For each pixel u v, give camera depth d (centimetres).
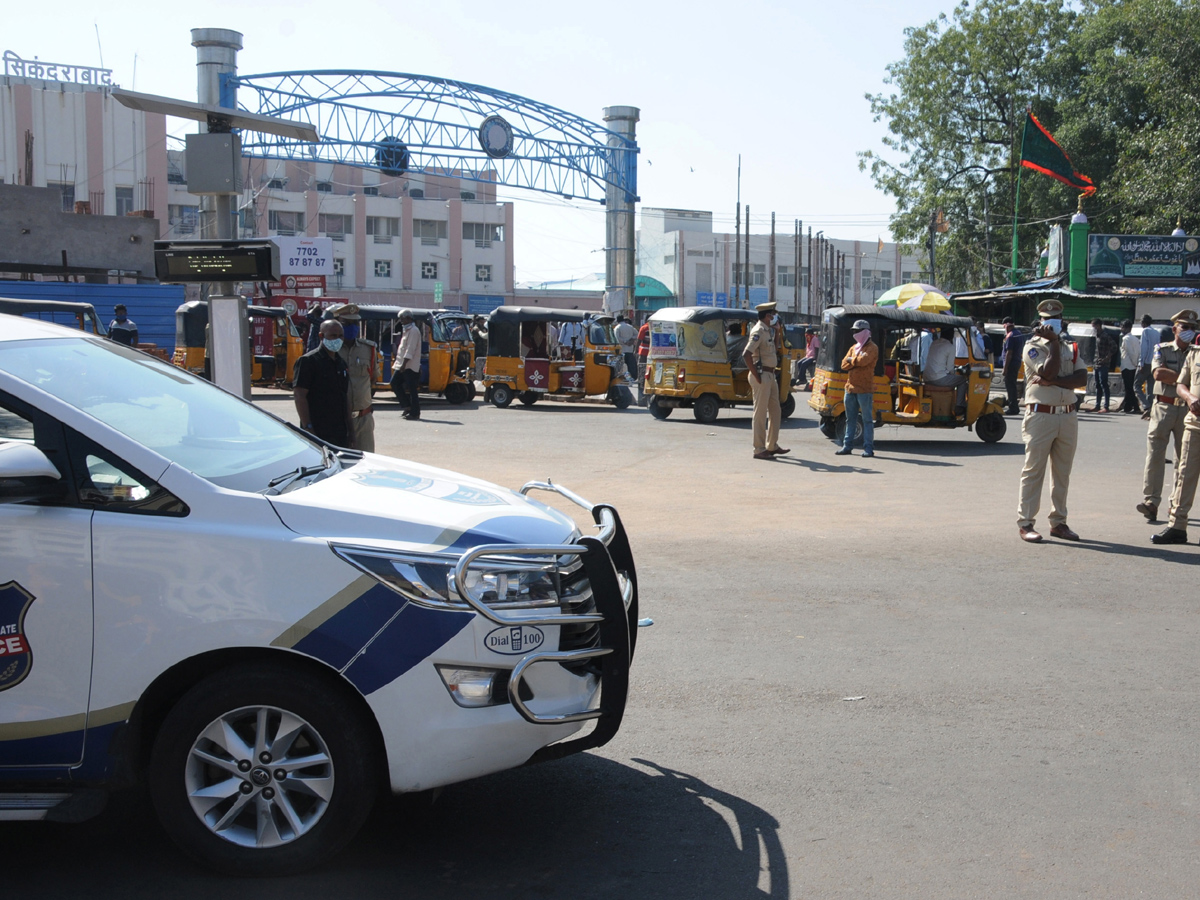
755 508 1061
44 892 331
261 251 862
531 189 3744
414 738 332
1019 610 682
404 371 1997
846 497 1133
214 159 987
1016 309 3441
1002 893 335
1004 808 397
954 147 4641
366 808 338
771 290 5844
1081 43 4228
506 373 2369
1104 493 1166
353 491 372
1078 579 766
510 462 1384
